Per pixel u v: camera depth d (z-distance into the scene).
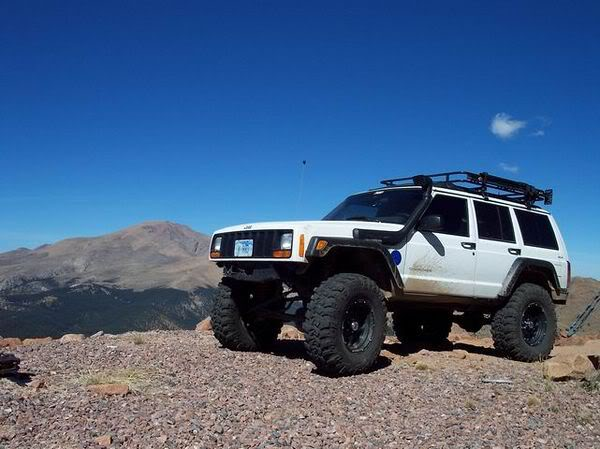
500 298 7.79
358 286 6.09
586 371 6.09
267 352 7.35
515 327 7.66
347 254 6.49
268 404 4.82
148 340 8.01
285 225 6.19
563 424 4.54
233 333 7.23
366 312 6.23
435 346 8.76
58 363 6.01
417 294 7.02
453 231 7.43
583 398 5.35
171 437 3.91
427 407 4.89
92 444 3.75
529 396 5.35
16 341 7.96
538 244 8.41
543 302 7.98
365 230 6.47
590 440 4.19
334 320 5.87
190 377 5.68
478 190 7.97
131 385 5.21
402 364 6.78
